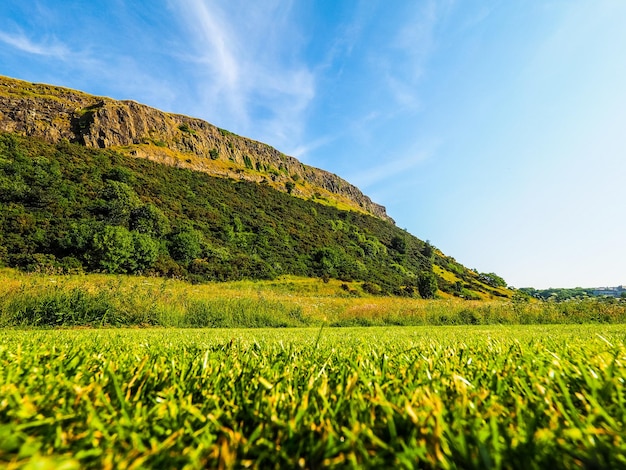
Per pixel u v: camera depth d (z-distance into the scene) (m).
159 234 43.16
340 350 2.31
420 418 0.71
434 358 1.68
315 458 0.62
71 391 0.91
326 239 69.75
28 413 0.72
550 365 1.25
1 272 25.42
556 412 0.76
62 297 11.00
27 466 0.41
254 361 1.54
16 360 1.43
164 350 2.16
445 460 0.55
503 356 1.63
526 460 0.57
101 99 89.19
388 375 1.22
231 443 0.66
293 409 0.83
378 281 57.69
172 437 0.63
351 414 0.78
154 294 13.50
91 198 42.69
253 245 54.75
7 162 40.31
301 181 126.44
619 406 0.78
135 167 63.19
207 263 42.66
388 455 0.62
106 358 1.60
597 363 1.24
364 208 143.38
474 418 0.72
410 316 16.25
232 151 113.81
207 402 0.91
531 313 16.36
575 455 0.56
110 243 32.72
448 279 83.38
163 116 100.88
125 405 0.85
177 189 62.06
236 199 72.12
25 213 34.56
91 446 0.65
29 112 72.38
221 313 13.68
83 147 63.88
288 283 44.97
